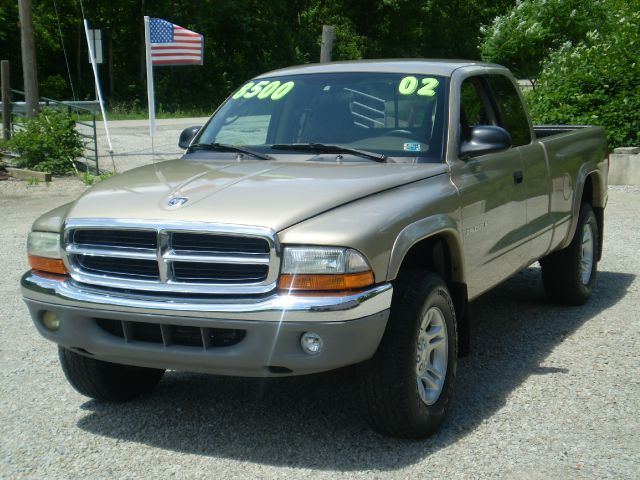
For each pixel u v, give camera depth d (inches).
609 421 176.4
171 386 206.7
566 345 230.7
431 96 200.8
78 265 168.2
